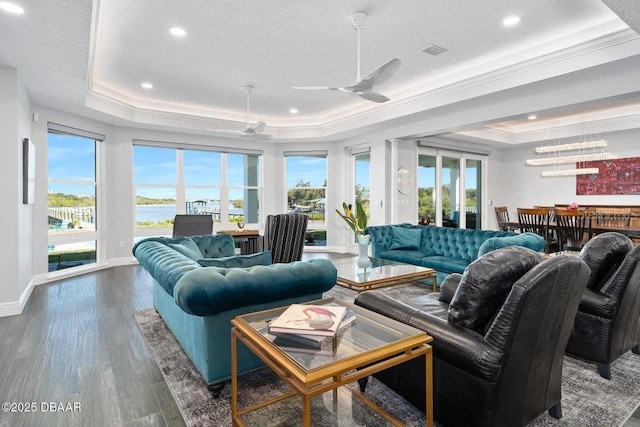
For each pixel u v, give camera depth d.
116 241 5.84
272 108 6.04
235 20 3.06
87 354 2.52
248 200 7.38
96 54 3.75
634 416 1.80
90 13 2.44
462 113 4.92
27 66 3.34
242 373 2.06
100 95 4.75
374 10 2.91
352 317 1.70
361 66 4.11
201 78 4.51
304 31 3.26
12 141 3.42
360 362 1.31
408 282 3.44
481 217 8.17
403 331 1.58
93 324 3.10
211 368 1.96
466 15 2.99
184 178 6.62
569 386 2.09
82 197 5.33
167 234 6.43
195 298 1.77
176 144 6.39
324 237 7.67
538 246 3.79
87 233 5.38
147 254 2.66
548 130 7.04
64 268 5.04
